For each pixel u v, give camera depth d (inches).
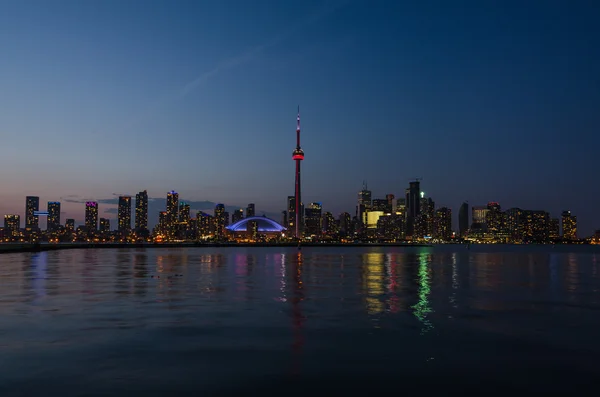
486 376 560.1
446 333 803.4
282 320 927.7
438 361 624.1
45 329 828.6
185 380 540.1
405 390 510.6
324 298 1285.7
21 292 1408.7
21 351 669.3
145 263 3233.3
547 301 1237.1
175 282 1764.3
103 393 495.5
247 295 1353.3
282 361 621.9
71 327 847.7
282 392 502.9
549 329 842.2
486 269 2719.0
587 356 651.5
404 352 671.1
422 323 898.1
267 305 1141.1
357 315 991.6
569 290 1521.9
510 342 736.3
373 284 1712.6
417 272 2416.3
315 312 1031.0
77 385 520.4
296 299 1259.8
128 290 1473.9
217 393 498.3
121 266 2832.2
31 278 1921.8
